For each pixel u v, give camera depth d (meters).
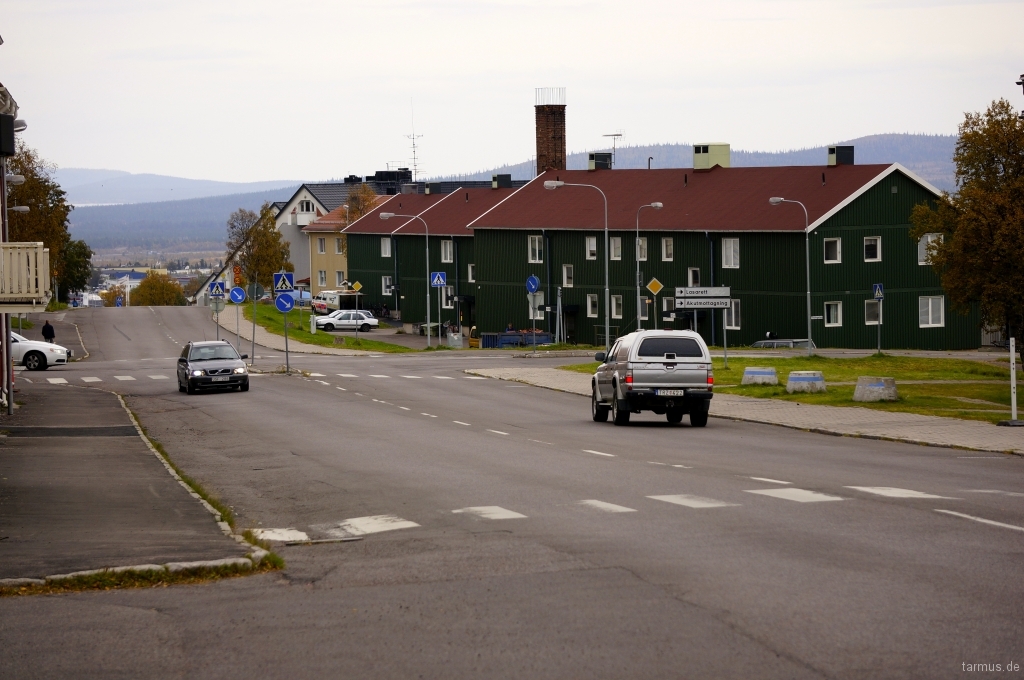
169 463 21.30
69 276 134.12
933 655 7.95
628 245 79.94
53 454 22.77
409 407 34.88
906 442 23.77
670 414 29.55
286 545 12.73
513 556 11.52
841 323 71.19
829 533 12.47
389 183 149.25
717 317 74.81
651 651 8.12
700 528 12.91
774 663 7.81
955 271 36.56
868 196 71.19
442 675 7.72
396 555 11.83
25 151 88.75
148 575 10.74
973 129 37.19
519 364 56.84
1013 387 26.41
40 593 10.27
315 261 129.38
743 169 79.69
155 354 68.56
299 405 35.88
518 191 91.94
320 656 8.21
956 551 11.38
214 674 7.87
